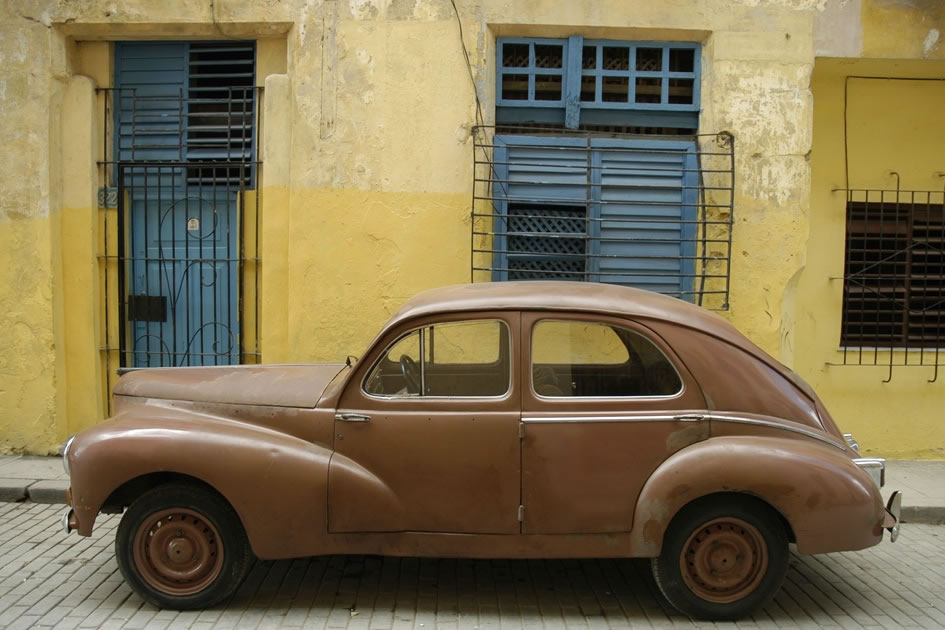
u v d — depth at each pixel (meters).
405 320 4.06
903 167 7.25
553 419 3.92
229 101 6.75
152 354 6.90
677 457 3.87
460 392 4.03
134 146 6.84
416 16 6.47
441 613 4.07
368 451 3.97
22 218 6.58
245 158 6.80
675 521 3.93
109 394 6.90
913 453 7.20
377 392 4.04
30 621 3.91
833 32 6.56
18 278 6.60
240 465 3.89
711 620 3.98
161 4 6.50
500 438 3.92
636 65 6.80
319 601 4.20
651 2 6.51
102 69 6.84
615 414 3.93
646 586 4.47
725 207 6.47
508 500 3.93
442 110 6.49
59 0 6.48
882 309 7.27
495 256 6.52
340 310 6.52
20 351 6.64
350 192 6.50
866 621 4.04
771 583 3.92
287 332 6.65
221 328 6.86
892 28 6.59
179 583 4.03
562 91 6.73
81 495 3.91
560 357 4.02
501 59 6.72
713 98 6.54
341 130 6.50
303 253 6.50
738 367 4.04
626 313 4.04
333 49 6.49
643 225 6.58
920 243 7.26
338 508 3.93
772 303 6.55
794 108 6.53
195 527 4.01
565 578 4.58
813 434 4.02
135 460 3.87
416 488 3.95
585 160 6.58
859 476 3.85
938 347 7.28
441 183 6.50
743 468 3.79
